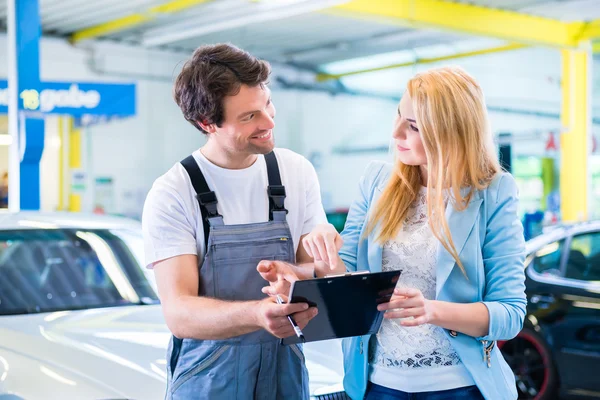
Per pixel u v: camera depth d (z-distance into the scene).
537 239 5.32
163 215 1.93
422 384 1.88
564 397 4.96
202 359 1.93
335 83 19.81
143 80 16.23
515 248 1.88
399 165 1.97
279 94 18.98
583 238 5.10
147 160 16.30
